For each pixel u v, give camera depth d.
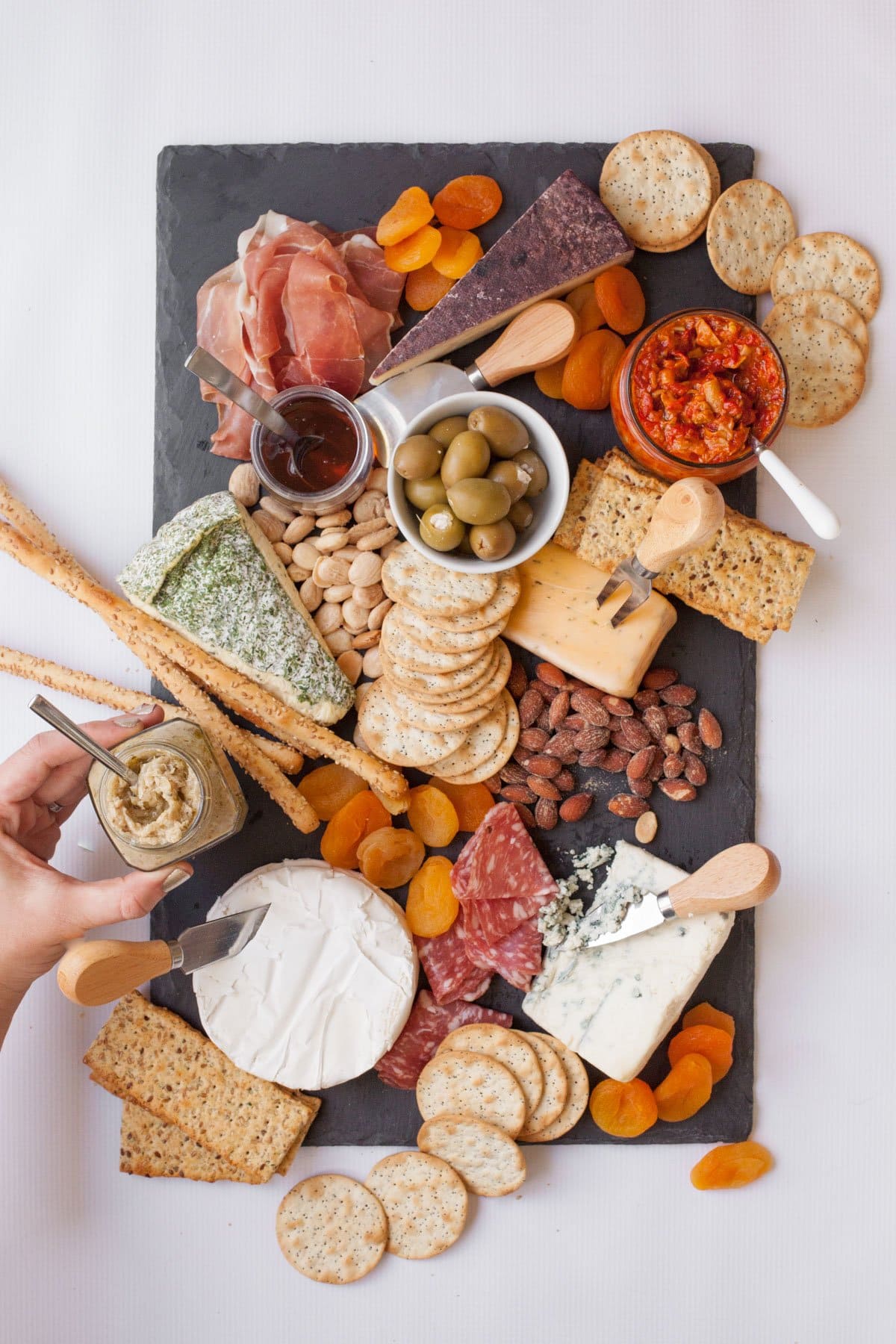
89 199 1.07
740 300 1.06
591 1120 1.05
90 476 1.07
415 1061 1.04
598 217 1.02
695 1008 1.05
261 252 1.02
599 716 1.03
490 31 1.07
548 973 1.04
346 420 1.03
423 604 1.01
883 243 1.07
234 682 1.02
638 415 0.99
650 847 1.05
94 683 1.03
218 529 1.01
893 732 1.07
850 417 1.06
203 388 1.05
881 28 1.07
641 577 0.96
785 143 1.07
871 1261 1.06
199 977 1.02
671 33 1.07
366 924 1.02
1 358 1.07
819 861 1.07
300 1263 1.04
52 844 1.03
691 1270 1.06
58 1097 1.06
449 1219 1.03
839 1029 1.06
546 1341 1.05
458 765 1.04
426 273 1.05
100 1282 1.05
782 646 1.07
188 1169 1.04
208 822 0.96
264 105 1.07
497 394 0.99
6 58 1.07
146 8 1.07
